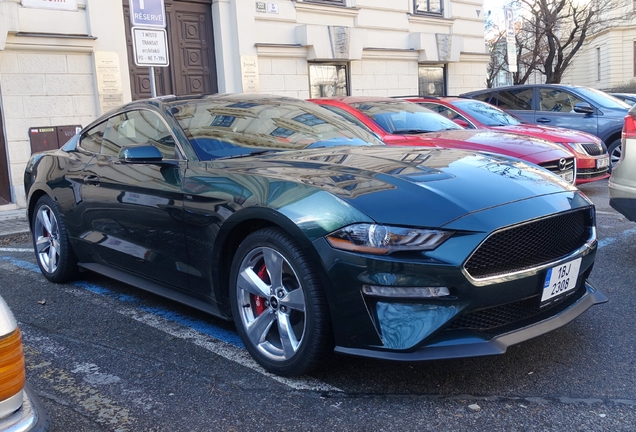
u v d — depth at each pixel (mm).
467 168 3215
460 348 2635
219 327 3859
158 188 3633
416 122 7152
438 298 2602
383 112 7180
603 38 39781
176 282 3662
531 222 2809
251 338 3148
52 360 3398
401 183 2895
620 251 5363
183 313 4164
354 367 3148
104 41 9633
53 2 9102
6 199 8867
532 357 3221
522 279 2758
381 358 2633
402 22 14469
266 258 3020
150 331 3816
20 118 8891
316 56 12422
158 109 4055
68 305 4406
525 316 2916
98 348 3559
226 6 11391
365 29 13633
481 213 2721
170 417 2721
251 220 3074
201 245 3361
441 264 2576
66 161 4750
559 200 3041
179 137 3764
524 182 3135
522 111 11359
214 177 3338
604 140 10258
